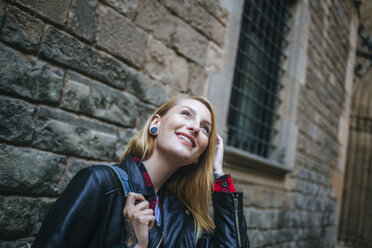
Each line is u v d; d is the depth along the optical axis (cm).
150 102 245
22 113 163
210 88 302
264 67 445
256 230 372
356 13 758
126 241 95
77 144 191
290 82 464
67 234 86
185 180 137
